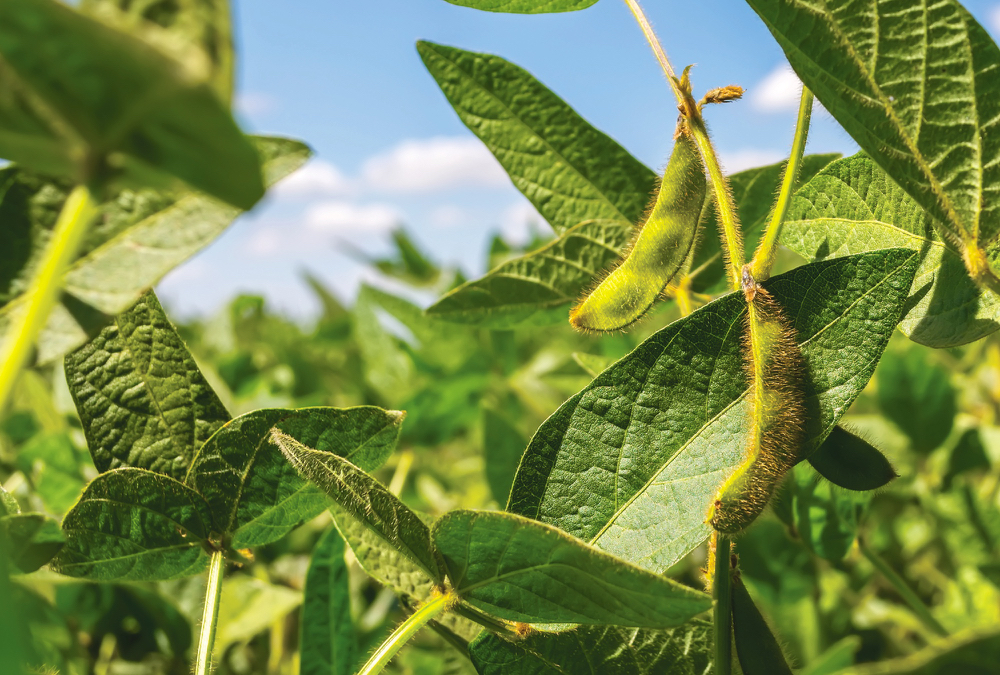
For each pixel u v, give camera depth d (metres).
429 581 0.34
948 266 0.32
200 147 0.23
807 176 0.37
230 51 0.23
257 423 0.32
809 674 0.42
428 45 0.38
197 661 0.31
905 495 0.55
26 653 0.23
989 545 0.49
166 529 0.32
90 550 0.31
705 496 0.30
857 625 0.52
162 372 0.32
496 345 0.73
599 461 0.31
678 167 0.32
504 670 0.32
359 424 0.32
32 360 0.27
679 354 0.31
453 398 0.69
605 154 0.39
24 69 0.23
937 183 0.30
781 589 0.47
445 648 0.37
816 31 0.29
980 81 0.29
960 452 0.53
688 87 0.32
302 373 0.75
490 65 0.39
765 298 0.30
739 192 0.37
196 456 0.32
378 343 0.79
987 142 0.29
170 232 0.27
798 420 0.29
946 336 0.32
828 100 0.30
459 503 0.66
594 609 0.29
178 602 0.43
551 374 0.81
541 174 0.39
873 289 0.30
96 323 0.27
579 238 0.39
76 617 0.43
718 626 0.30
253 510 0.32
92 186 0.24
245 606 0.43
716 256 0.38
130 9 0.23
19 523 0.27
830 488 0.39
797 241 0.35
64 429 0.51
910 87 0.29
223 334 0.87
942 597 0.58
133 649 0.44
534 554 0.28
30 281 0.27
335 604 0.36
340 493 0.29
